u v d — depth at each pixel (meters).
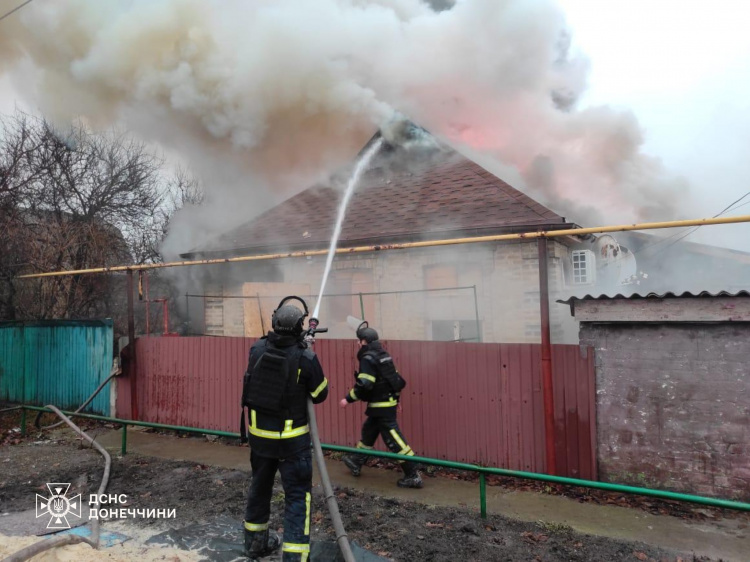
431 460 3.99
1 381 8.88
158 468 5.35
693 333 4.30
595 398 4.65
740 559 3.35
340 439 5.93
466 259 7.99
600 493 4.50
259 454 3.20
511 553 3.42
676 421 4.34
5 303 9.19
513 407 5.04
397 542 3.57
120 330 12.82
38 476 5.09
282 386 3.16
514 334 7.62
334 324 8.96
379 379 4.76
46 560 3.01
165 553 3.43
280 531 3.72
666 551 3.46
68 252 10.52
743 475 4.09
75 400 7.99
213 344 6.85
